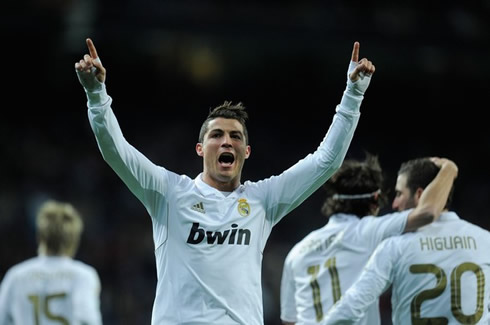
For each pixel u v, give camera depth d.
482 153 75.19
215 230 13.30
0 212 56.31
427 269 14.81
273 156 71.50
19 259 53.09
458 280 14.74
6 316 19.08
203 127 14.15
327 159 13.81
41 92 70.38
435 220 15.30
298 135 73.69
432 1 62.00
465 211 67.94
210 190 13.69
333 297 16.56
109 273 52.03
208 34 57.62
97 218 57.00
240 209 13.59
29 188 59.78
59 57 68.19
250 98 73.81
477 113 76.00
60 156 64.12
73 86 70.56
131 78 70.88
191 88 72.12
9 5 55.84
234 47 65.81
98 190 60.00
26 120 68.94
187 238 13.29
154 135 69.25
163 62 70.25
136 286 51.59
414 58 65.38
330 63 72.81
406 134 75.88
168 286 13.27
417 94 75.38
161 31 56.62
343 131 13.74
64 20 56.53
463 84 73.94
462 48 61.72
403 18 61.06
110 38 60.16
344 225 16.86
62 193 59.44
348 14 60.16
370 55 65.31
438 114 76.19
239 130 13.86
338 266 16.62
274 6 59.25
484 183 72.25
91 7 55.56
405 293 14.93
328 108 74.88
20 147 64.44
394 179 73.12
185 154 68.06
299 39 59.31
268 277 52.78
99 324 19.00
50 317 18.88
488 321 14.84
